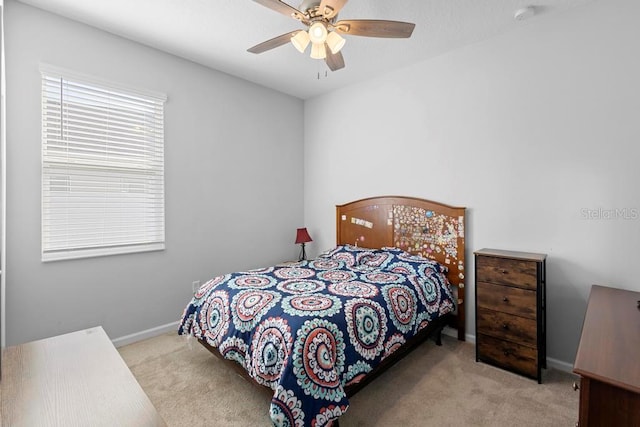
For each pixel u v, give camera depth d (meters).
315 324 1.65
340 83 3.67
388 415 1.82
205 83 3.19
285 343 1.59
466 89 2.79
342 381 1.65
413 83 3.15
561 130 2.31
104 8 2.24
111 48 2.57
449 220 2.88
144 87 2.75
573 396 1.98
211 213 3.28
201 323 2.21
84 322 2.49
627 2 2.04
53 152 2.32
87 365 1.10
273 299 1.94
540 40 2.38
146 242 2.82
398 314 2.13
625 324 1.37
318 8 1.67
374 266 2.96
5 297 2.13
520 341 2.21
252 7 2.23
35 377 1.02
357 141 3.66
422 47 2.80
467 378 2.20
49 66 2.25
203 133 3.19
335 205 3.92
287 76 3.46
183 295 3.08
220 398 1.97
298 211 4.21
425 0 2.13
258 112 3.70
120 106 2.64
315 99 4.11
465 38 2.65
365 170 3.60
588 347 1.14
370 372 1.88
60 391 0.95
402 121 3.25
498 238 2.64
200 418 1.80
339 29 1.84
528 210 2.48
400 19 2.36
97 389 0.97
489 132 2.67
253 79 3.54
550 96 2.35
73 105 2.40
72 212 2.42
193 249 3.14
